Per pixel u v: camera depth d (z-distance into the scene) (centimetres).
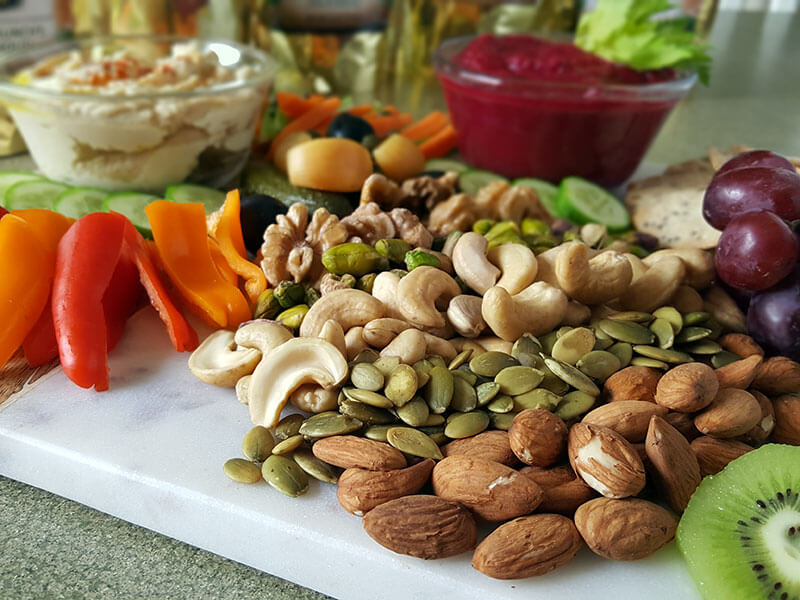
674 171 35
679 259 23
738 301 24
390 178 33
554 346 21
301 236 26
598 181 37
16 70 37
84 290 22
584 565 17
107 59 36
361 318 22
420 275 22
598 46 35
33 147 33
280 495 18
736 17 79
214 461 19
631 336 21
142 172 33
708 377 18
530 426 18
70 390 21
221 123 33
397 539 16
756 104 52
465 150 39
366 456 18
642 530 16
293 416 20
